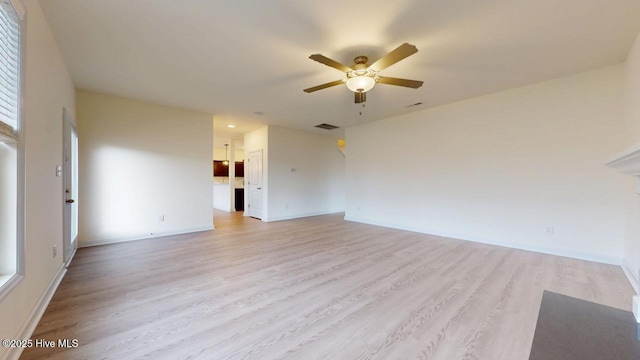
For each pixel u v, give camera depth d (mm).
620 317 1053
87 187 4055
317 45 2738
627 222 3062
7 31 1612
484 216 4305
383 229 5492
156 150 4734
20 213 1659
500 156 4105
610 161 1386
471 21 2326
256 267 3148
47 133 2289
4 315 1443
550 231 3668
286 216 6887
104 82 3697
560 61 3076
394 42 2670
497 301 2283
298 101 4562
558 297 1245
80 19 2301
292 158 7000
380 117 5691
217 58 3027
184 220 5086
